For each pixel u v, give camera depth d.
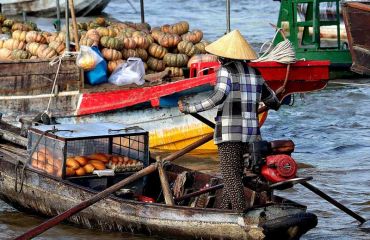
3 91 19.67
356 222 15.13
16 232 14.69
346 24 25.36
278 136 22.31
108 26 22.25
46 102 19.73
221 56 13.03
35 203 15.36
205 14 49.44
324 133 22.64
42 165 15.24
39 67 19.66
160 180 14.41
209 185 14.53
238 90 13.05
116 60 20.17
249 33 40.81
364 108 25.77
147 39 20.80
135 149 15.24
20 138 17.12
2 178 15.91
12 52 20.72
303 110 25.45
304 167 18.97
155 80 20.09
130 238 14.16
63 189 14.62
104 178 14.88
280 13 31.64
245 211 12.94
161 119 19.70
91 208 14.45
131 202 13.98
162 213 13.69
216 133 13.23
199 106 13.03
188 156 19.86
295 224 12.84
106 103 19.56
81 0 47.47
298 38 31.72
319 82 17.66
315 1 30.47
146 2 55.06
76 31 20.03
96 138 14.84
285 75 17.44
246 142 13.12
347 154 20.30
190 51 20.83
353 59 25.50
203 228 13.32
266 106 14.24
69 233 14.53
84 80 19.84
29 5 47.69
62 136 14.70
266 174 12.89
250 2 54.59
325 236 14.38
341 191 17.02
